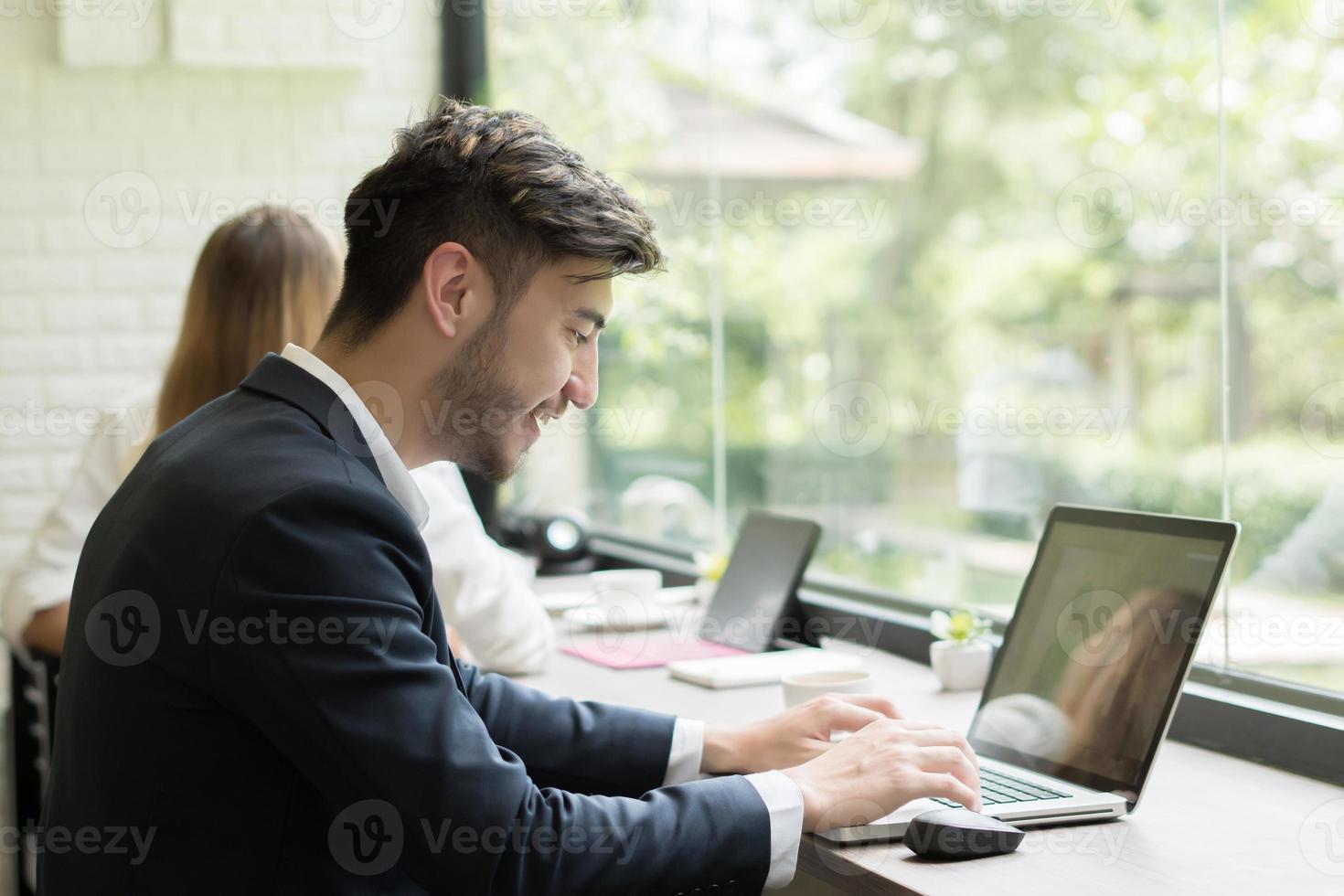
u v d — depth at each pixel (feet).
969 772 4.17
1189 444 9.95
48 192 10.85
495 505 11.80
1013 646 5.31
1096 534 5.14
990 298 14.25
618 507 11.19
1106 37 12.30
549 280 3.93
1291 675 5.34
